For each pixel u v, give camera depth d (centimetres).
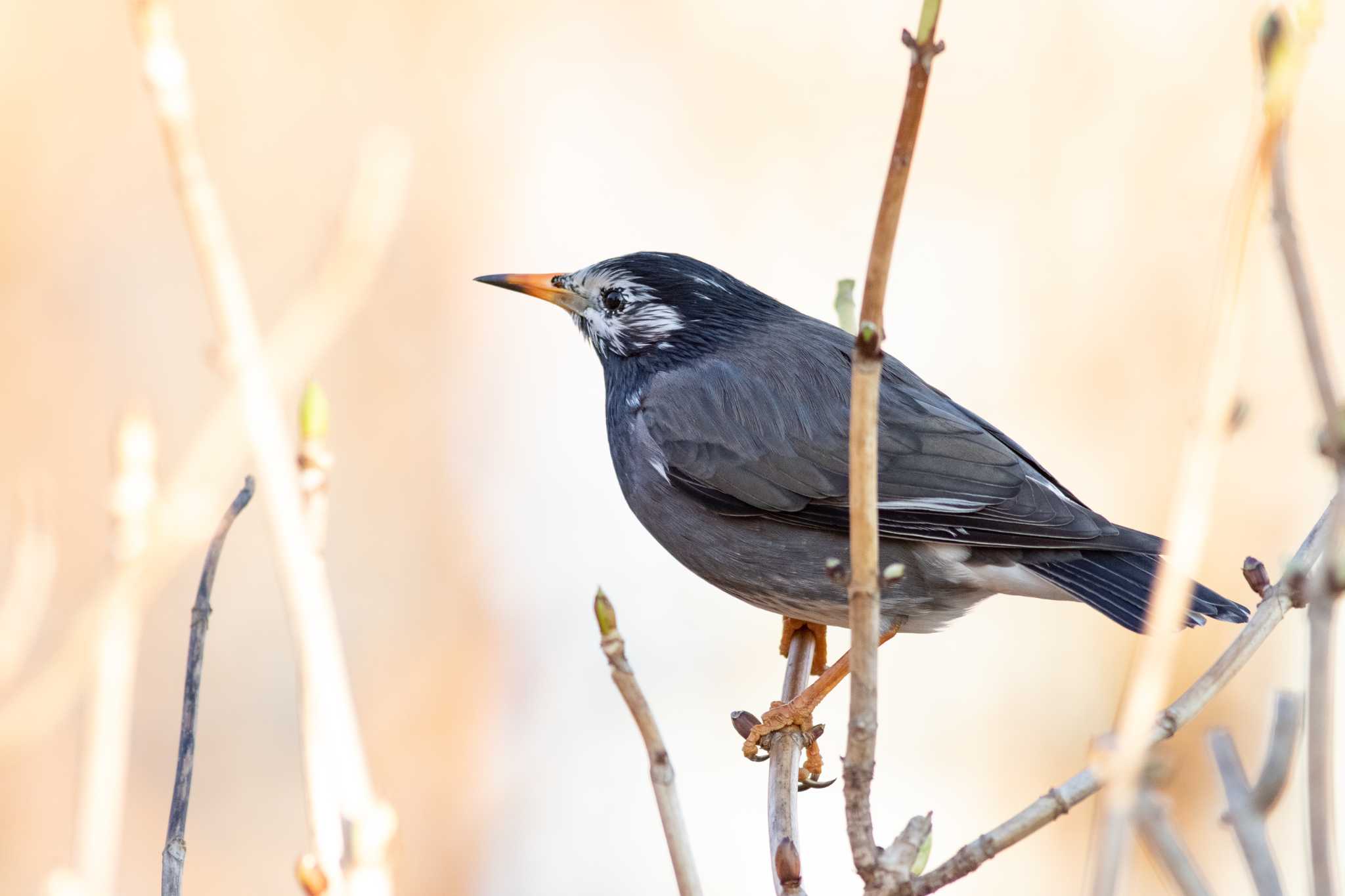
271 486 406
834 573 506
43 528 796
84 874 430
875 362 481
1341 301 1493
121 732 445
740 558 905
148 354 1554
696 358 962
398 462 1562
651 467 933
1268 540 1370
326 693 394
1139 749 362
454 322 1636
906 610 884
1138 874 1085
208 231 416
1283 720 359
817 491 880
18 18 1558
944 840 1368
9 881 1209
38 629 1377
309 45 1702
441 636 1490
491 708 1451
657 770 440
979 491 863
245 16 1683
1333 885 347
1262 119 361
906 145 459
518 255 1703
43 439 1508
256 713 1419
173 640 1423
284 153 1677
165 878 512
